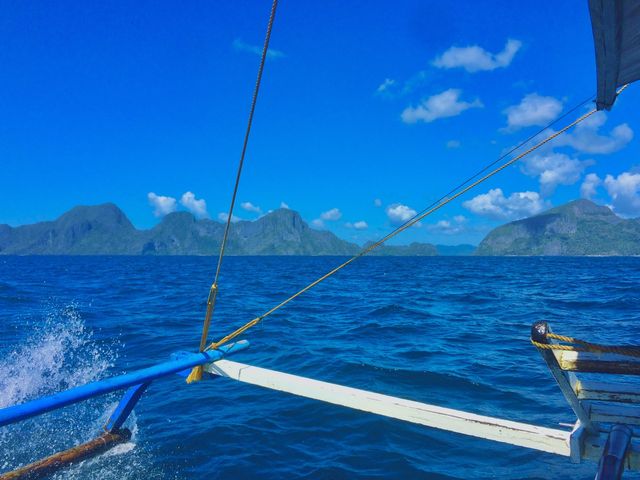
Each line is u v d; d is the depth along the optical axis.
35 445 6.07
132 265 100.31
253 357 11.10
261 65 4.06
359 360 10.53
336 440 6.36
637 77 3.64
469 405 7.64
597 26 2.62
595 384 3.39
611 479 2.34
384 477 5.40
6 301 22.81
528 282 38.81
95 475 5.24
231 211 4.91
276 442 6.28
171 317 17.88
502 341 12.91
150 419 7.03
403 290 31.41
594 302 22.06
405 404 4.13
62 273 56.19
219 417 7.11
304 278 48.44
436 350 11.70
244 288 33.81
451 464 5.70
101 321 16.75
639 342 12.42
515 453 5.94
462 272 61.84
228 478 5.32
